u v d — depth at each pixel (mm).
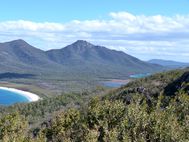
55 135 43844
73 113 45219
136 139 30578
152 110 36688
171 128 30844
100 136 34781
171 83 76875
